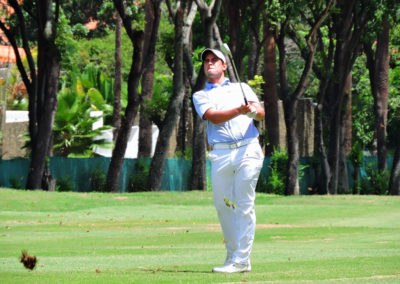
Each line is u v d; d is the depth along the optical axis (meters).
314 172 131.38
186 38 107.62
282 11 98.06
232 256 21.70
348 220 66.44
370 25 110.19
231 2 107.06
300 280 18.38
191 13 108.81
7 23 102.12
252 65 133.00
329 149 119.06
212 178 21.94
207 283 17.81
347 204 91.00
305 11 113.44
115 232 47.09
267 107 127.69
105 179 111.62
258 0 105.94
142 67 103.62
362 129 171.88
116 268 22.64
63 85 162.00
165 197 93.62
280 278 18.98
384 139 127.25
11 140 130.62
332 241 39.75
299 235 45.19
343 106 123.38
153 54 104.25
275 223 62.41
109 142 134.75
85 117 131.88
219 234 44.78
